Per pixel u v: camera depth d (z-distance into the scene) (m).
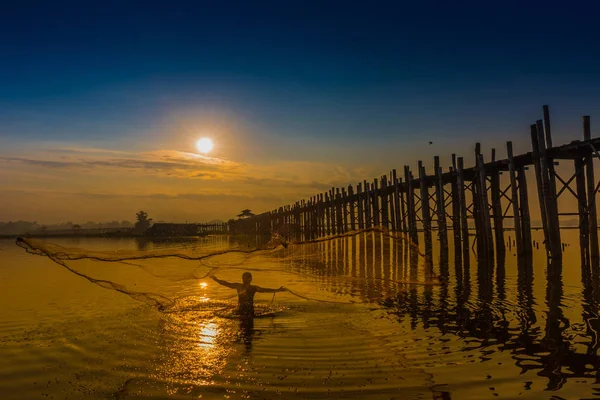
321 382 5.66
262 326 8.45
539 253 25.02
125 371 6.14
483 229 22.83
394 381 5.68
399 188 29.72
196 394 5.34
